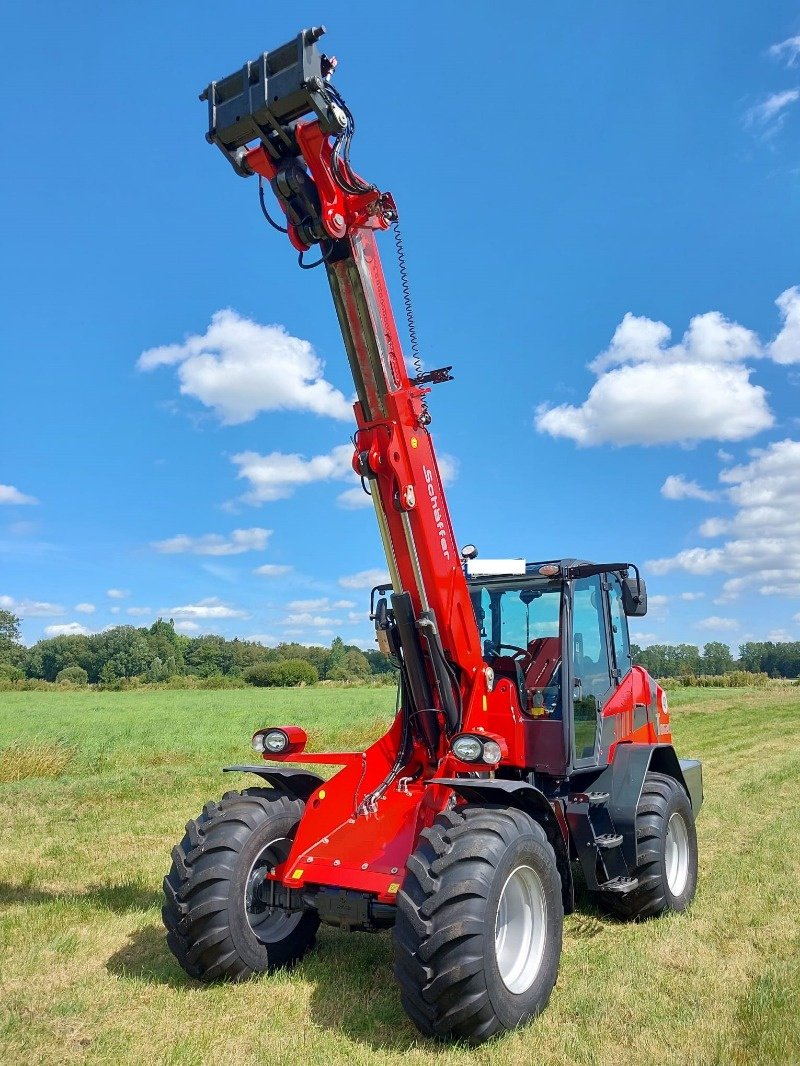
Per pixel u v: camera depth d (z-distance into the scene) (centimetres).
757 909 585
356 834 480
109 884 671
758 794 1043
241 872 464
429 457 478
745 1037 382
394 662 513
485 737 440
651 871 566
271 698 4391
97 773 1358
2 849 796
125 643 10812
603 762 577
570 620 556
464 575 527
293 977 468
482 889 380
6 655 10888
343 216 429
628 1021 404
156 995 442
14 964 482
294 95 384
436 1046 383
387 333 456
